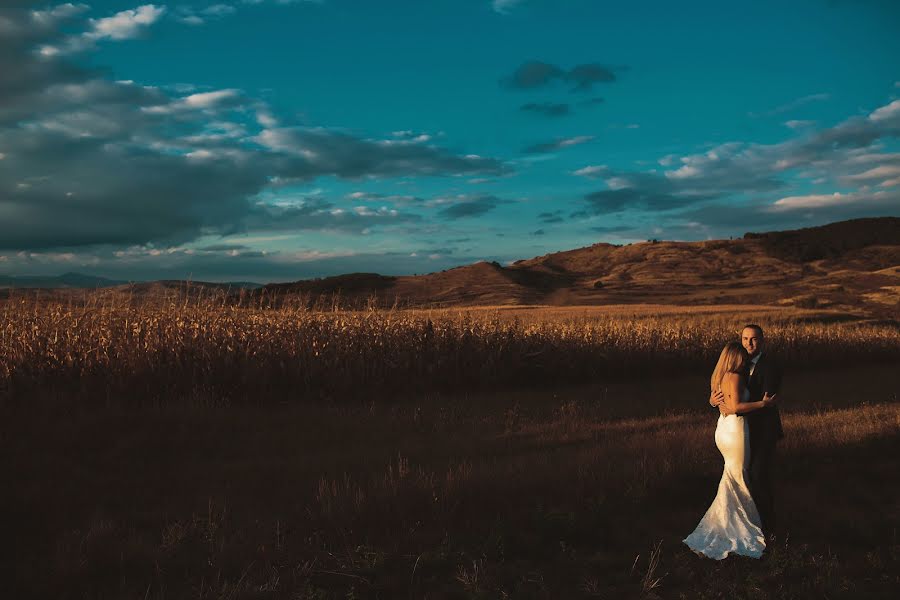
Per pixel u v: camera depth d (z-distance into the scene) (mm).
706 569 5074
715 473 7746
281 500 6820
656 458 8219
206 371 12828
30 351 11773
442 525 5906
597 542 5664
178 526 5668
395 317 16891
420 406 13398
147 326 13031
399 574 4840
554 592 4570
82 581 4676
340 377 14141
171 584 4609
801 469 8258
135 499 6883
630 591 4617
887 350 33000
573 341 20078
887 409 13086
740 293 152375
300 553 5211
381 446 9672
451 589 4539
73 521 6125
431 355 16359
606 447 9109
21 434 9328
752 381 5824
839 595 4512
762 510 5730
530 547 5395
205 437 9820
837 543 5766
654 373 22016
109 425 9992
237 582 4598
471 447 9555
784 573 4988
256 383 12984
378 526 5887
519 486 6926
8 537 5645
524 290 164625
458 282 184375
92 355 12203
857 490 7324
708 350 23688
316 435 10297
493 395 15695
